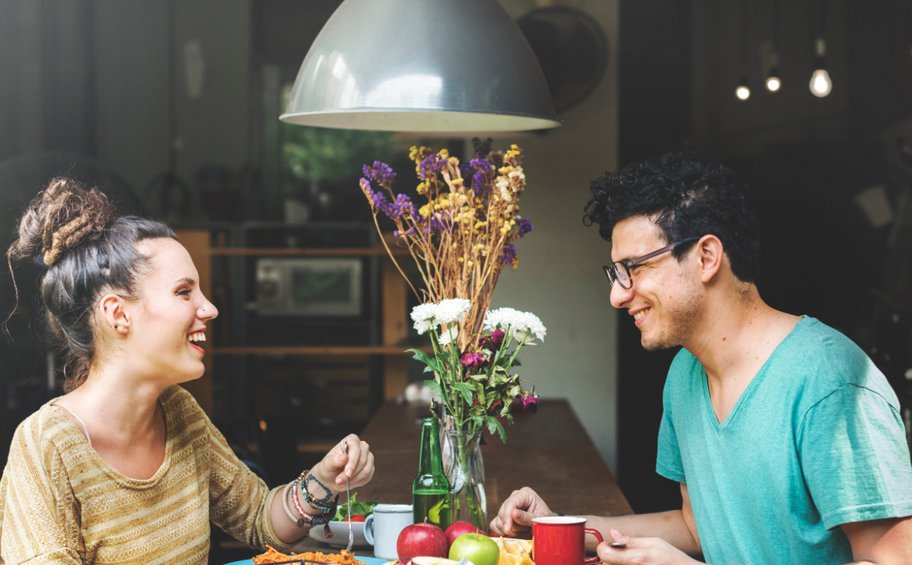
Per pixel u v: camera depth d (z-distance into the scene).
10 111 8.10
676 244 1.63
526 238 4.88
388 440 3.64
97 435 1.66
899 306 6.00
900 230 6.29
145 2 8.29
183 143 8.30
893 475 1.51
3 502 1.62
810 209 6.56
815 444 1.55
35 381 5.11
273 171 8.16
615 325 4.88
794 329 1.64
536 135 4.30
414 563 1.59
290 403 6.13
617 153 4.83
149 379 1.68
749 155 6.62
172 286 1.67
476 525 1.92
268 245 6.27
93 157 8.29
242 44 8.29
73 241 1.66
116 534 1.66
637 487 5.35
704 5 6.55
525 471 3.06
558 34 4.79
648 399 5.24
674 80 6.51
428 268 2.09
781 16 6.59
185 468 1.79
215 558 3.28
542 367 4.91
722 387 1.69
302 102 1.92
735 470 1.67
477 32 1.90
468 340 2.01
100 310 1.65
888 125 6.49
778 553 1.64
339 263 6.15
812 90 5.19
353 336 6.17
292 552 2.06
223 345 6.16
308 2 8.27
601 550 1.60
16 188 5.68
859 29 6.56
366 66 1.86
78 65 8.23
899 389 4.81
